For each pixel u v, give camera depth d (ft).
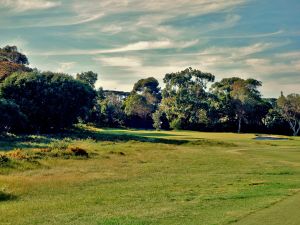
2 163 103.81
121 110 444.96
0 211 58.85
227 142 223.71
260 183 87.04
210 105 412.57
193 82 439.63
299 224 47.01
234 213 54.24
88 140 204.23
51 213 57.67
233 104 403.34
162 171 106.32
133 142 202.49
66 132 268.82
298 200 63.05
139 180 89.97
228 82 489.67
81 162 118.62
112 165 115.34
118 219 53.42
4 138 194.90
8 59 459.73
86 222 52.26
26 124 239.30
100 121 418.10
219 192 74.79
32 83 262.47
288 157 153.48
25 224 51.93
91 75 532.73
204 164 124.26
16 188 76.02
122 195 71.67
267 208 56.95
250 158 146.30
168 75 441.27
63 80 276.41
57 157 123.95
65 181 85.20
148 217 54.19
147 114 456.86
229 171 108.99
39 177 89.56
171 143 212.84
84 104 284.41
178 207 60.75
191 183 86.33
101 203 64.80
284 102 402.72
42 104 263.08
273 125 406.82
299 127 405.39
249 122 412.98
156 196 70.69
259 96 449.89
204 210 57.88
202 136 284.82
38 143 176.76
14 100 251.80
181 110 415.64
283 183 87.15
